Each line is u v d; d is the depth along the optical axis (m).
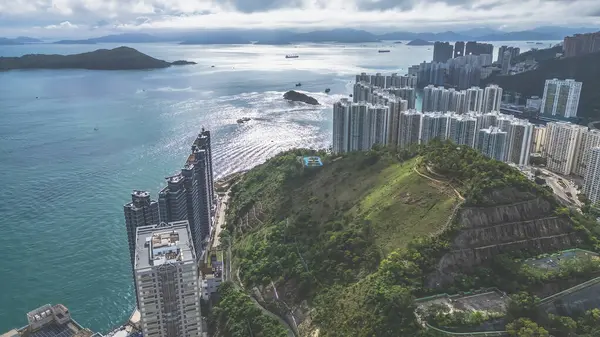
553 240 176.50
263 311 187.00
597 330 140.50
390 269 161.50
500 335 140.88
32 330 177.00
